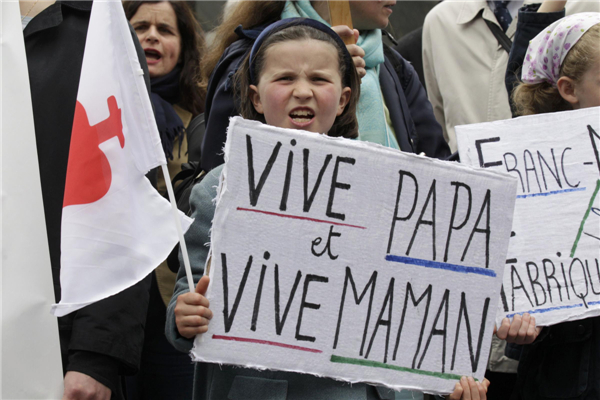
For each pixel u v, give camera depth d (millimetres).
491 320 3260
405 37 7516
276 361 2906
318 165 3008
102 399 3451
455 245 3215
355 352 3016
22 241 3209
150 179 3867
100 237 3121
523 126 3975
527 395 4285
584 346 4016
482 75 6195
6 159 3229
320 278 2986
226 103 4453
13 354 3150
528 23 5266
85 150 3141
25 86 3307
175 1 5859
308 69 3426
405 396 3789
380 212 3090
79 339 3449
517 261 3801
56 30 3887
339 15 4305
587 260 3826
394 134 4957
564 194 3902
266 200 2939
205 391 3359
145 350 4711
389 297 3086
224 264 2883
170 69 5801
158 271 4723
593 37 4309
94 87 3174
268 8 4875
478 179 3266
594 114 3986
